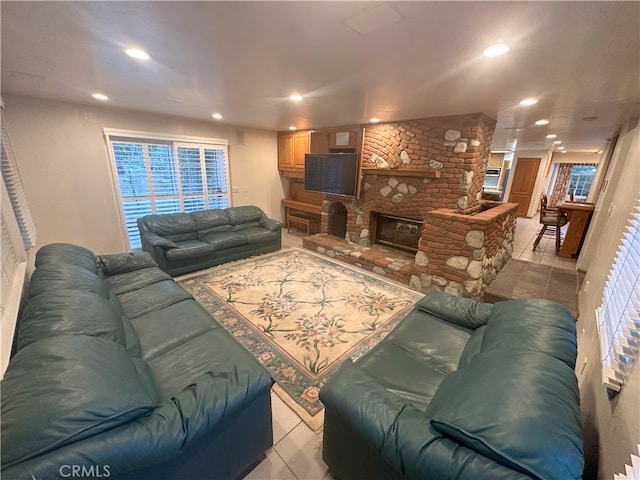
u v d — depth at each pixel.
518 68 1.79
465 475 0.76
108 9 1.23
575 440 0.76
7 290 1.79
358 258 4.20
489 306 1.94
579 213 4.74
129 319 1.98
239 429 1.25
